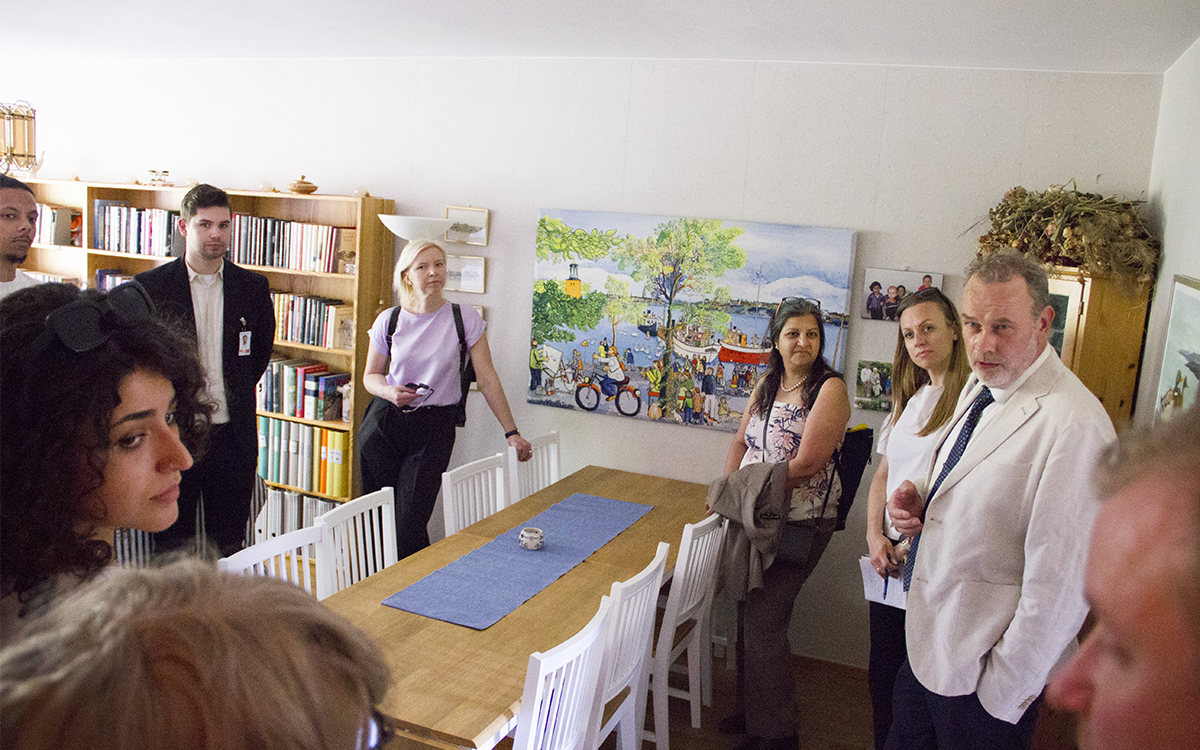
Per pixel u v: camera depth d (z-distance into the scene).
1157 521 0.29
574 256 4.21
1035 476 1.79
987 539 1.86
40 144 5.46
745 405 4.01
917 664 1.99
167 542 2.82
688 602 2.98
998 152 3.59
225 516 3.28
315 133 4.72
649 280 4.10
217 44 4.49
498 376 4.45
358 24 3.80
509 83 4.29
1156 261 3.04
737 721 3.37
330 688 0.38
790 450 3.10
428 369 3.86
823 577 3.94
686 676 3.87
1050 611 1.74
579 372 4.27
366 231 4.38
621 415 4.22
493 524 3.19
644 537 3.19
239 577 0.41
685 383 4.09
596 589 2.64
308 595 0.42
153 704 0.32
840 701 3.66
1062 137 3.51
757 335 3.96
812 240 3.82
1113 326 3.08
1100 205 3.14
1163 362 2.67
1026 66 3.48
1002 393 1.88
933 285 3.71
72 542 0.84
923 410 2.45
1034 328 1.84
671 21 3.31
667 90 4.01
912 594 2.01
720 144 3.96
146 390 0.90
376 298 4.52
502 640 2.25
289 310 4.63
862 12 2.95
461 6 3.35
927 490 2.11
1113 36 2.94
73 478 0.84
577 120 4.18
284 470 4.64
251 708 0.34
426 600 2.46
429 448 3.89
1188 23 2.68
